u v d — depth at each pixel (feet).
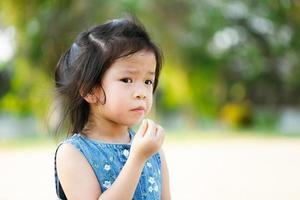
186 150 40.06
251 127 76.02
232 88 78.18
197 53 64.23
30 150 41.11
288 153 36.68
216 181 25.72
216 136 53.67
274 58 69.77
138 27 7.21
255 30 64.34
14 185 25.16
